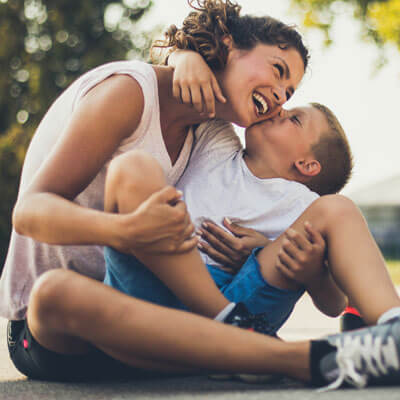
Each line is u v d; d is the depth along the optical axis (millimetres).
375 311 1229
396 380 1049
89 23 11617
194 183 1680
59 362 1353
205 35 1643
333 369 1090
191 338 1091
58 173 1305
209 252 1564
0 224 7738
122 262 1259
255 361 1109
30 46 11164
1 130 10398
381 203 21547
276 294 1451
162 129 1576
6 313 1540
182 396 1086
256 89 1648
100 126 1374
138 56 11875
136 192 1183
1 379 1504
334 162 1917
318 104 2010
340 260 1328
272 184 1689
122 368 1365
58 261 1519
